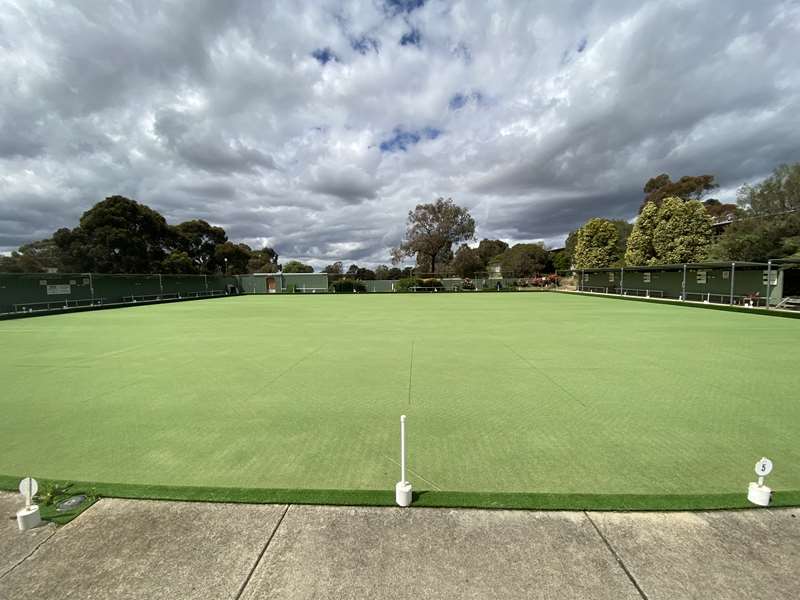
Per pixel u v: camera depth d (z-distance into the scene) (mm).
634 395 4633
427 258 47406
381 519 2088
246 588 1621
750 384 5094
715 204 46125
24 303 17422
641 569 1703
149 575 1706
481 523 2043
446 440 3371
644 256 26891
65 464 3025
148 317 15203
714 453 3090
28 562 1793
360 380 5383
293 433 3576
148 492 2379
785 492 2299
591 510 2156
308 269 59031
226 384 5266
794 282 16703
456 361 6539
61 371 6109
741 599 1527
